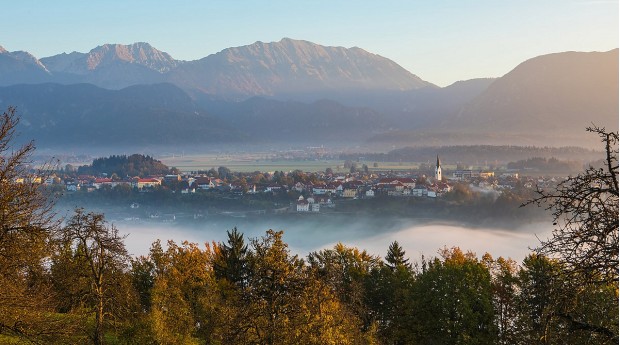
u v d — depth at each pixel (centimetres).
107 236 3139
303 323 2378
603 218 1121
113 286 3162
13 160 2333
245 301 2522
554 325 1266
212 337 3516
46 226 2430
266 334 2377
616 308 1255
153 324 3184
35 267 2438
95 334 3056
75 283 3033
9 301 2234
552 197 1178
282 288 2470
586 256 1123
